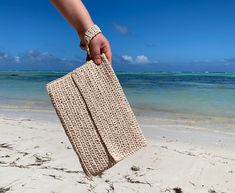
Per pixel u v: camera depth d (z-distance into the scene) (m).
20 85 9.55
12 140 2.39
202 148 2.31
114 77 0.64
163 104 4.87
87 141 0.63
